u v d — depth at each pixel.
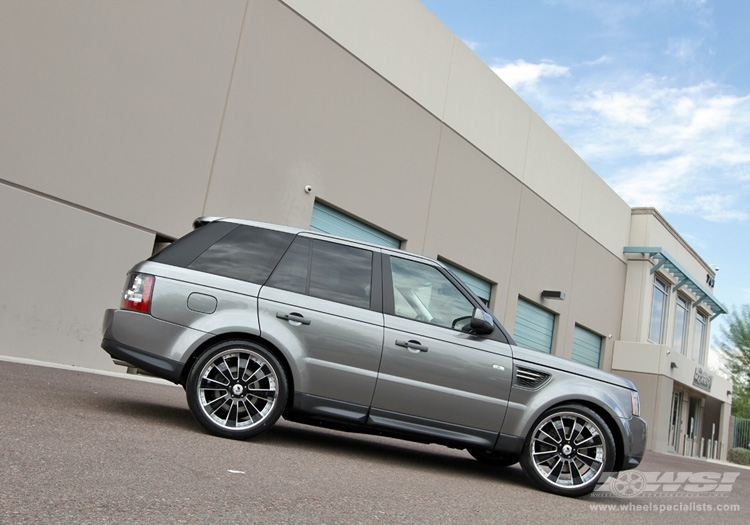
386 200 15.49
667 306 30.25
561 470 5.99
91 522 2.93
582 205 24.41
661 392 25.84
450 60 17.55
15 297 9.29
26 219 9.36
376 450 6.79
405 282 6.06
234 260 5.80
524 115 20.75
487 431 5.90
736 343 45.72
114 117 10.29
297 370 5.58
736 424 36.59
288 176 13.12
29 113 9.34
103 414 5.51
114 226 10.34
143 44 10.64
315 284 5.84
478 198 18.61
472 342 5.97
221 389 5.52
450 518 4.16
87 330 10.09
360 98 14.80
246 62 12.30
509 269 19.94
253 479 4.22
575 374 6.12
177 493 3.59
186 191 11.34
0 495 3.09
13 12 9.15
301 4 13.40
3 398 5.39
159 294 5.54
